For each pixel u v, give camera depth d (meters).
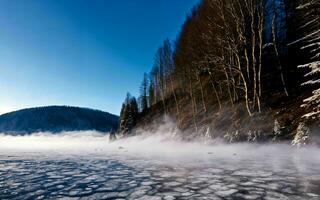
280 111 21.31
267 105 23.42
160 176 9.04
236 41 29.52
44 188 7.46
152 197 6.33
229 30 28.69
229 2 28.58
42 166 12.37
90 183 8.09
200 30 39.09
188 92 44.81
